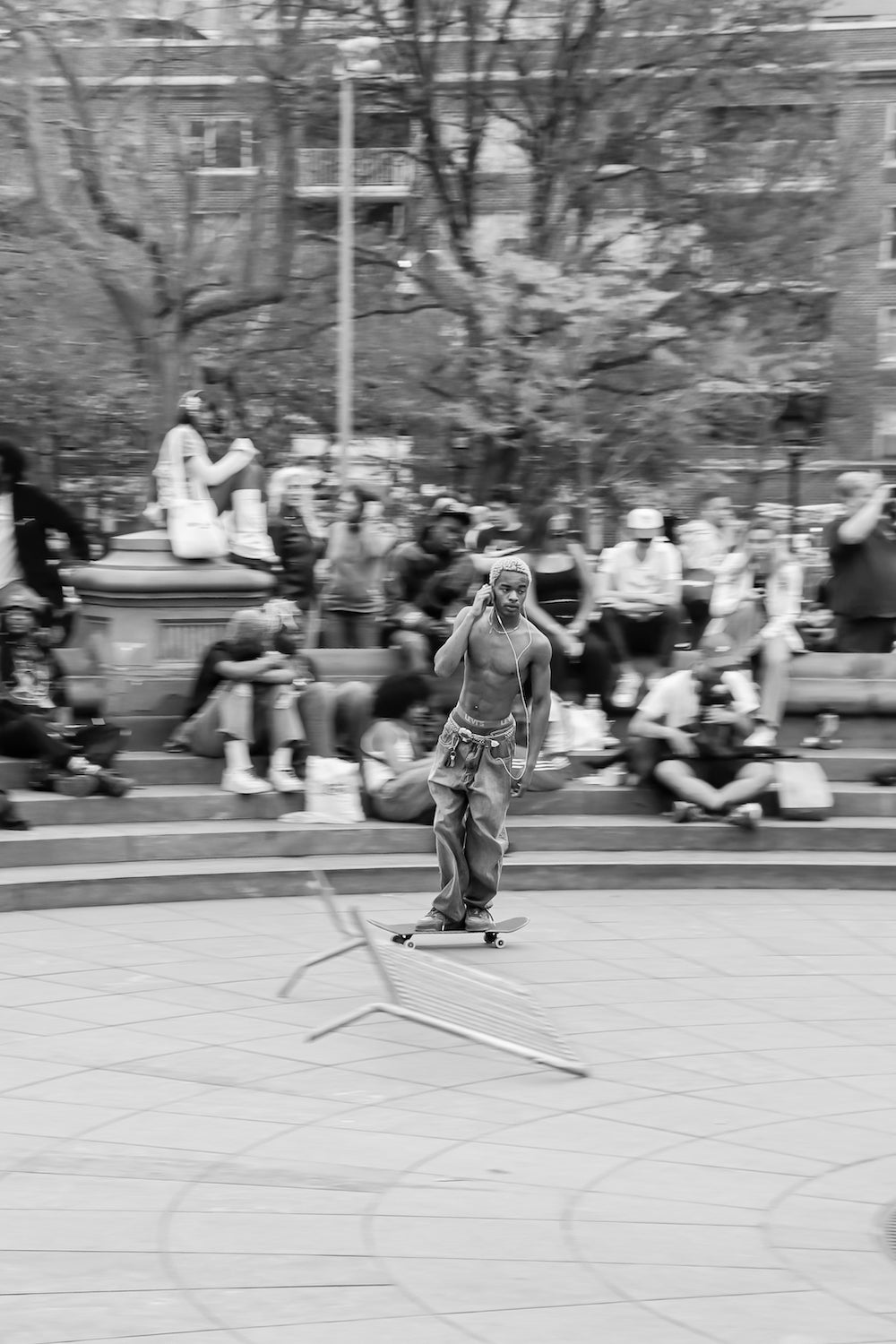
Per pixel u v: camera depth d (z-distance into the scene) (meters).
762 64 25.41
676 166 25.95
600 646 12.06
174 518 12.37
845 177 26.72
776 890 10.79
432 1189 5.43
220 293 23.67
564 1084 6.71
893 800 11.61
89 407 24.08
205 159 23.91
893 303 34.84
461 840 9.02
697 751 11.19
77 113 20.83
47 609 11.30
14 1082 6.53
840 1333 4.31
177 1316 4.35
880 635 13.18
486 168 27.48
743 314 26.70
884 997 8.21
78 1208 5.18
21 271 21.33
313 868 10.20
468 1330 4.29
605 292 24.00
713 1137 6.07
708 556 14.21
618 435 25.89
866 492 13.24
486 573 11.88
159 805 10.62
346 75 23.20
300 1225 5.06
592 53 25.08
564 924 9.67
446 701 11.24
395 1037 7.34
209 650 11.59
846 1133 6.13
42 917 9.44
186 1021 7.46
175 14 21.47
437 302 25.92
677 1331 4.30
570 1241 4.96
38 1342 4.16
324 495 17.72
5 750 10.68
